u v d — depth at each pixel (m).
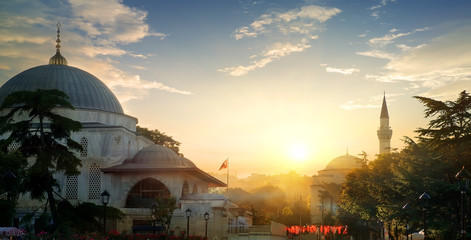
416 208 49.62
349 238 71.38
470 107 54.31
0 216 37.88
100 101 72.44
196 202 63.06
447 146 54.09
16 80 72.06
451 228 46.34
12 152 46.09
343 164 132.75
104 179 67.06
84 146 67.75
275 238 58.31
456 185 45.88
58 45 77.75
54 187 66.12
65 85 71.38
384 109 123.81
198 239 48.50
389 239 58.16
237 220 73.88
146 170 65.31
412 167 52.53
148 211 63.91
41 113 46.69
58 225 42.12
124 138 69.50
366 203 68.69
